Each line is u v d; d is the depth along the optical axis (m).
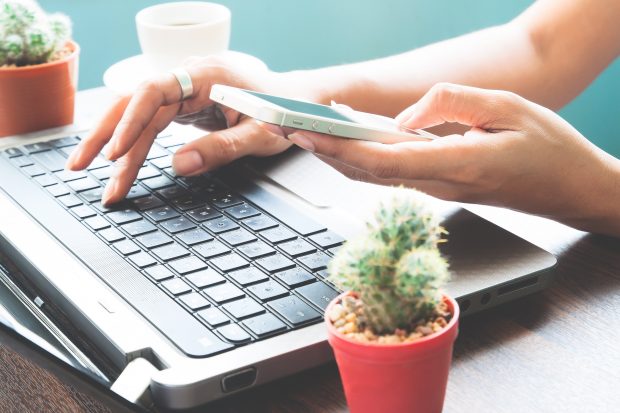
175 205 0.83
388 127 0.78
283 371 0.59
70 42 1.09
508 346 0.64
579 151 0.79
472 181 0.75
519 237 0.74
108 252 0.74
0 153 0.98
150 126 0.91
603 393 0.58
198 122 1.04
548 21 1.17
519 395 0.58
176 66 1.14
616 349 0.63
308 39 2.01
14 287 0.73
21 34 1.03
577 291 0.71
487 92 0.79
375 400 0.48
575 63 1.16
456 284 0.66
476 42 1.16
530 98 1.14
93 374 0.57
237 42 1.95
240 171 0.90
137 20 1.15
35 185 0.89
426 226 0.46
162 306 0.65
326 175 0.88
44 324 0.66
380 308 0.46
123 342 0.60
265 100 0.69
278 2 1.95
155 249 0.74
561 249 0.78
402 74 1.09
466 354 0.63
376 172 0.72
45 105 1.04
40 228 0.79
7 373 0.69
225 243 0.75
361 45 2.06
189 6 1.19
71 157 0.90
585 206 0.79
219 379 0.57
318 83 1.03
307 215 0.79
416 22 2.06
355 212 0.80
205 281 0.68
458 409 0.57
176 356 0.58
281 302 0.65
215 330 0.61
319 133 0.70
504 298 0.68
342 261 0.46
